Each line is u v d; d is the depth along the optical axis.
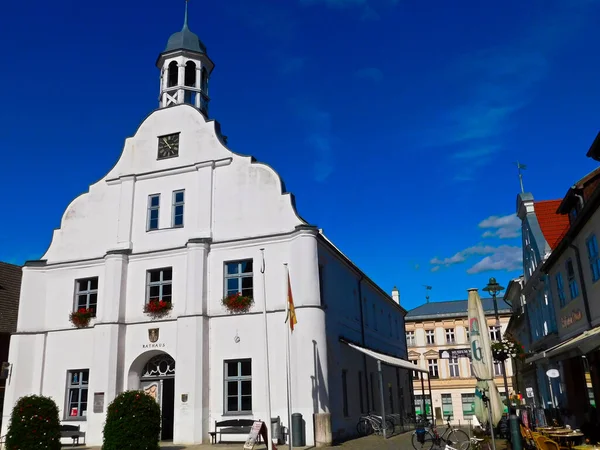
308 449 19.36
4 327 28.23
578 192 19.55
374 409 30.47
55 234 26.52
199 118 25.86
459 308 70.25
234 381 22.06
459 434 19.33
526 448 16.53
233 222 23.92
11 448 15.91
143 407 16.27
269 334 22.02
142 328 23.64
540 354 19.58
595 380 19.59
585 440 16.30
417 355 67.94
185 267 23.86
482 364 13.98
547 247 27.25
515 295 38.88
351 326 28.20
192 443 21.11
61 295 25.53
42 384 24.48
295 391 20.91
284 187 24.02
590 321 18.98
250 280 23.12
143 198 25.62
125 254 24.66
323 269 24.78
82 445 22.25
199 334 22.36
